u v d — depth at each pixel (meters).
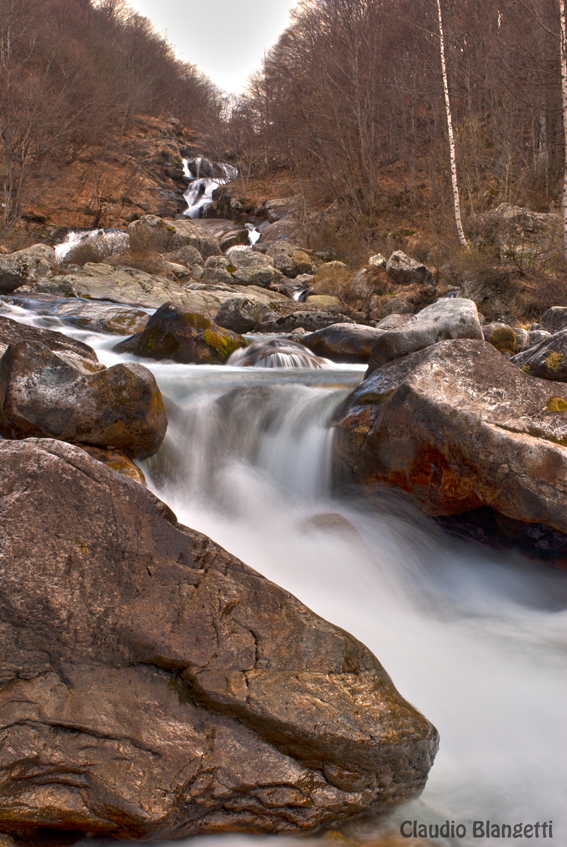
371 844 2.09
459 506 4.19
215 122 40.59
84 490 2.32
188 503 4.60
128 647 2.15
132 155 36.84
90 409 4.04
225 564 2.47
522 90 23.88
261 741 2.10
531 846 2.12
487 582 4.34
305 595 3.56
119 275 18.25
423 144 29.70
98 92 32.97
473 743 2.60
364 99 28.86
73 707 1.99
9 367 4.02
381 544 4.39
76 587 2.16
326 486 5.00
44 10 36.75
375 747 2.12
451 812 2.26
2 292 17.55
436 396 4.24
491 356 4.49
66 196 30.28
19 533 2.15
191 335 8.33
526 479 3.81
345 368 8.80
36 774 1.87
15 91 26.27
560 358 4.69
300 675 2.23
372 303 18.47
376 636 3.33
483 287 16.88
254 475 5.13
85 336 11.20
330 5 30.73
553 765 2.50
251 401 5.65
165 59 48.59
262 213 32.97
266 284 21.70
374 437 4.57
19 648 2.04
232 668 2.18
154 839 1.99
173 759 1.99
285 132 32.69
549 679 3.07
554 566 4.23
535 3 22.75
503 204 19.41
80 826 1.89
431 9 26.09
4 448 2.36
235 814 2.04
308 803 2.08
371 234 26.14
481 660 3.24
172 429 5.18
